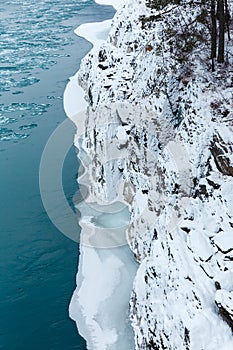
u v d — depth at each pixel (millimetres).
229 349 11570
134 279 18391
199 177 16672
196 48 21203
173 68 21047
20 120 34688
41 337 17516
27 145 31328
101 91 26594
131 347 16250
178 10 24344
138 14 29734
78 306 18609
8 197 25938
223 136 16156
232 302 12070
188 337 12383
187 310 13055
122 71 27422
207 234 14320
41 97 38375
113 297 18500
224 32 20703
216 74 19031
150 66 22984
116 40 31438
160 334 14016
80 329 17562
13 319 18484
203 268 13445
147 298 15773
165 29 23578
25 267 21031
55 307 18781
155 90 21672
